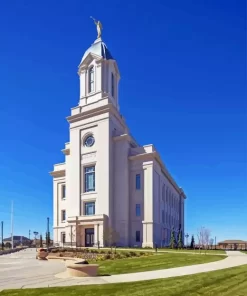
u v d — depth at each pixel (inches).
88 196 2524.6
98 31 2974.9
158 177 2623.0
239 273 761.0
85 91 2819.9
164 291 526.6
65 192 2955.2
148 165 2433.6
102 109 2581.2
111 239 2271.2
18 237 4857.3
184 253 1515.7
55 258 1373.0
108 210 2385.6
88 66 2859.3
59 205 2979.8
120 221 2405.3
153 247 2214.6
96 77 2778.1
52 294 498.3
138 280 646.5
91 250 1740.9
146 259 1179.9
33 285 590.9
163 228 2758.4
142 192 2421.3
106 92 2743.6
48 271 847.7
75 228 2456.9
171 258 1192.2
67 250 1777.8
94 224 2380.7
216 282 625.3
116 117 2677.2
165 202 2977.4
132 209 2436.0
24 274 773.9
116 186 2488.9
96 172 2524.6
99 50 2829.7
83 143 2667.3
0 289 544.4
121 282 619.5
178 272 783.1
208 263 1016.2
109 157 2485.2
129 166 2509.8
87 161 2600.9
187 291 531.2
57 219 2965.1
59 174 3048.7
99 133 2573.8
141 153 2508.6
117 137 2549.2
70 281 639.8
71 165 2689.5
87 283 610.2
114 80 2898.6
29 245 3786.9
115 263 1048.8
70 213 2598.4
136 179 2476.6
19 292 514.9
